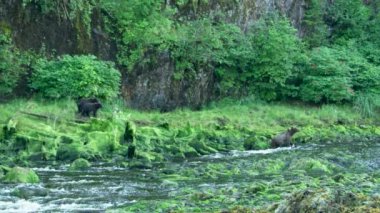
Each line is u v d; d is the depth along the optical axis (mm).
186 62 36938
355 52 43188
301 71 40562
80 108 29703
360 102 39906
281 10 43062
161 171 21672
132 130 25922
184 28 37000
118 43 35375
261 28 40094
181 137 27828
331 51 42062
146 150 25422
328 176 20844
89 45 34438
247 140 28406
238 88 39312
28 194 17594
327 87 39562
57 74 31438
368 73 40875
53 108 29609
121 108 33188
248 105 38312
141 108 35594
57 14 33438
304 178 20391
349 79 40156
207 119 33344
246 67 39625
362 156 25750
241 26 40625
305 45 43188
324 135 32562
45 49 33031
